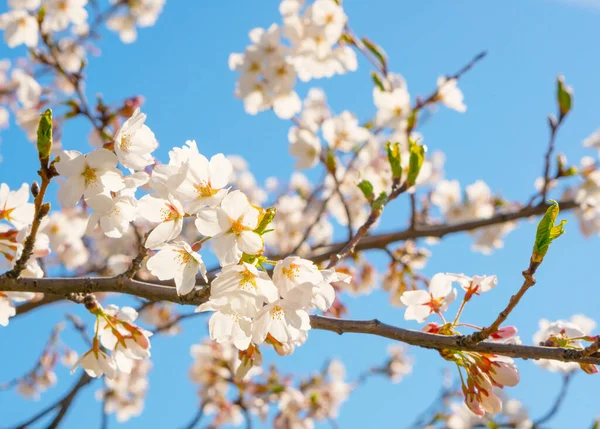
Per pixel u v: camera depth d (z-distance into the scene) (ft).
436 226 4.84
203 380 5.79
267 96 4.63
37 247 2.81
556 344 2.78
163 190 2.56
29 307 3.40
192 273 2.60
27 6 5.05
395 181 3.02
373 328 2.62
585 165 5.24
